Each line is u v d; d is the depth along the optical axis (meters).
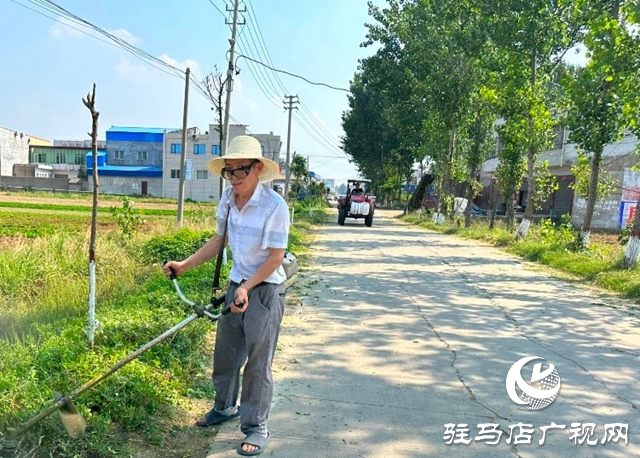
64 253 9.17
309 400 4.27
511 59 16.75
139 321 5.25
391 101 32.72
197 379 4.54
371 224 27.36
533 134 17.27
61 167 69.94
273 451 3.45
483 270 12.05
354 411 4.11
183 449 3.42
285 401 4.23
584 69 13.01
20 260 8.30
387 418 4.01
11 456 2.85
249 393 3.44
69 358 4.11
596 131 12.67
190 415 3.90
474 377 4.94
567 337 6.46
